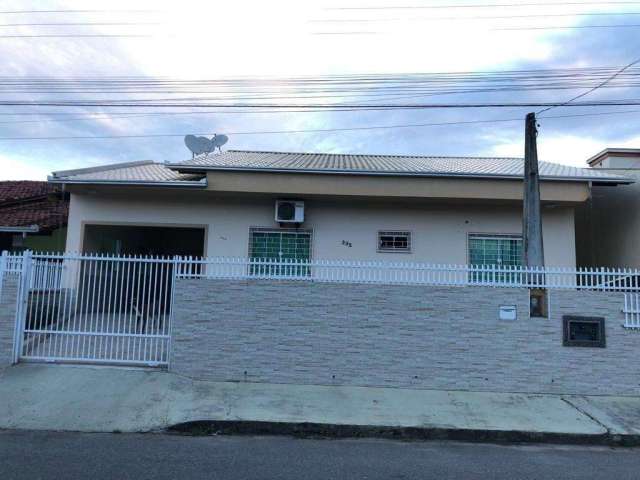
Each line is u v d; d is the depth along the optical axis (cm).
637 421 710
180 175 1336
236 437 638
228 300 842
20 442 575
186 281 845
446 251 1301
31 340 855
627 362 824
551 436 660
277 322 839
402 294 842
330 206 1312
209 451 570
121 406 702
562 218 1311
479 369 827
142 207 1305
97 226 1334
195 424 656
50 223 1448
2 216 1511
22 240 1459
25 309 851
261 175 1221
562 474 529
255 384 819
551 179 1204
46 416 662
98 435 617
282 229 1305
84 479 467
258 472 503
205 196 1288
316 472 511
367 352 834
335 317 840
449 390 823
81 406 696
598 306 837
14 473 478
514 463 564
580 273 843
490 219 1312
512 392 821
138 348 855
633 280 879
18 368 816
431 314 838
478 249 1309
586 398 807
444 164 1454
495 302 838
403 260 1299
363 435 663
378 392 804
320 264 850
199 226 1305
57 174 1242
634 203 1304
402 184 1217
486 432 664
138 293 862
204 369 829
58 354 854
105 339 855
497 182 1212
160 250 1766
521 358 828
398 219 1310
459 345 833
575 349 829
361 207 1314
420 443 640
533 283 848
